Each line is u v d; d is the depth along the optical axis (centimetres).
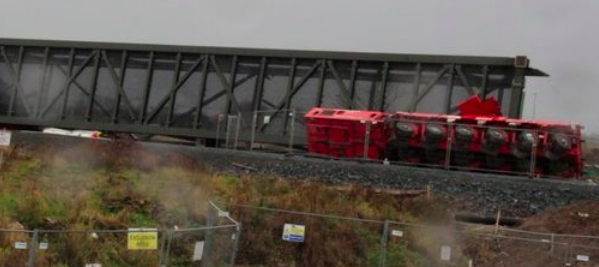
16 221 1777
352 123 3158
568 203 2369
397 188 2550
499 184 2462
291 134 3862
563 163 2822
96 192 2120
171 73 4431
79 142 2859
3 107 4925
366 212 2242
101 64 4641
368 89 3891
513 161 2877
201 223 2036
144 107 4469
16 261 1563
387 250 2103
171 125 4397
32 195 1938
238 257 1991
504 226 2344
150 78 4478
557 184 2450
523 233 2169
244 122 4166
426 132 2977
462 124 2934
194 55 4362
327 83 3994
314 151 3278
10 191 1972
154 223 1994
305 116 3403
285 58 4106
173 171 2481
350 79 3925
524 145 2803
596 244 2033
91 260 1689
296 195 2359
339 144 3200
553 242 1983
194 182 2384
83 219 1867
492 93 3606
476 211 2403
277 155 2989
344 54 3944
